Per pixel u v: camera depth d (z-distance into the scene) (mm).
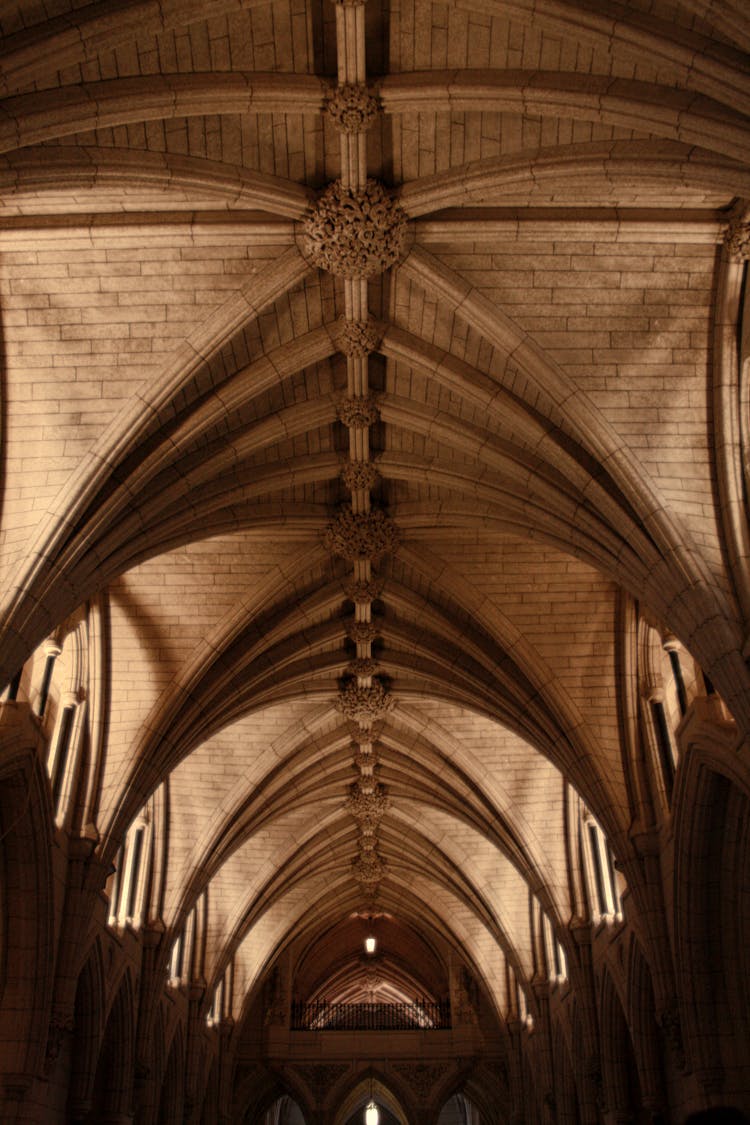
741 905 19016
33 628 14953
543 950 31672
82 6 11633
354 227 14727
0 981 18703
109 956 22688
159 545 17766
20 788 18078
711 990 19109
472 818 28875
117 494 15773
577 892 26328
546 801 27047
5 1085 18188
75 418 15719
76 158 13406
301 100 13492
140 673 21828
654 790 21016
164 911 26453
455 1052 37812
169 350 15719
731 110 12016
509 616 21625
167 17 11945
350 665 24656
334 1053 38031
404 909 40406
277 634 22422
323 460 19266
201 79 13125
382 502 20594
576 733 21500
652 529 15578
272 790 28688
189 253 15219
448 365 16922
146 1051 25000
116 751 21469
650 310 15680
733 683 14539
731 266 14922
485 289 15750
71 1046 21391
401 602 22359
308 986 46812
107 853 20844
